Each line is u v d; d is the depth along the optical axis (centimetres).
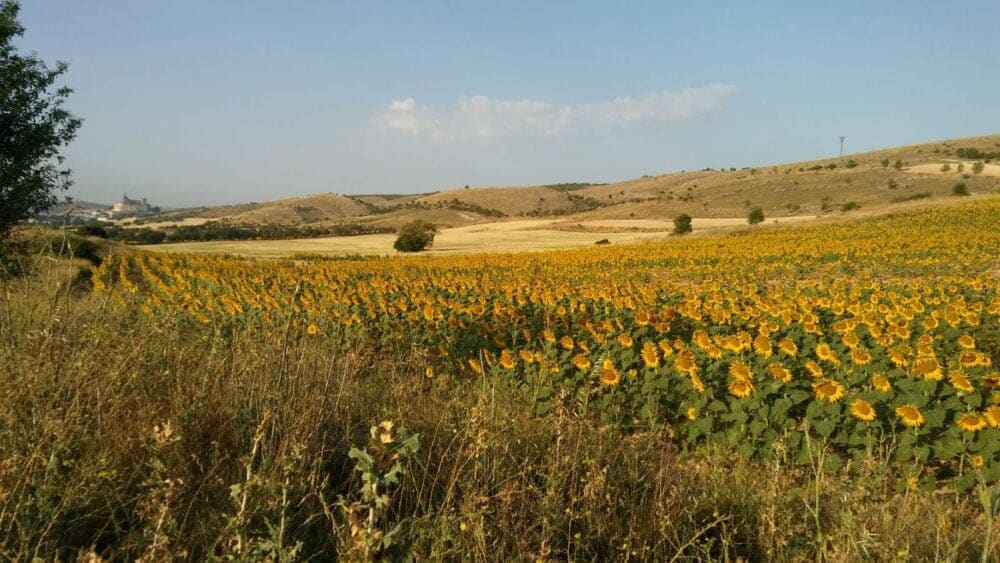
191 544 263
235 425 355
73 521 254
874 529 330
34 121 1563
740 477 418
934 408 555
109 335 439
